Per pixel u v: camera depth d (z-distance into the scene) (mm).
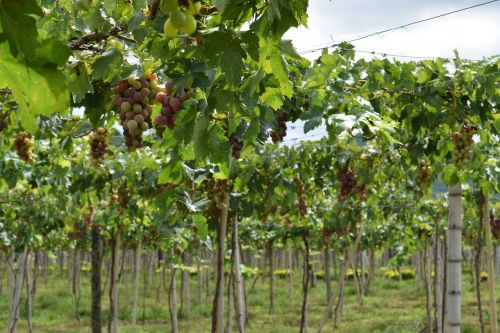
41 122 4543
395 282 29766
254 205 8117
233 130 2496
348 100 4160
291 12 2039
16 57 1159
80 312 21906
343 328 17141
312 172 8492
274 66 2383
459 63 4934
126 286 21906
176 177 2912
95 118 3123
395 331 16094
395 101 5172
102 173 7477
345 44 4832
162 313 20734
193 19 1709
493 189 7195
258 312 21172
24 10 1132
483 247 18969
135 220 11008
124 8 2930
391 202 12492
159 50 2453
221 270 6926
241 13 2102
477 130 5527
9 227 11820
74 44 2900
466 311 19625
